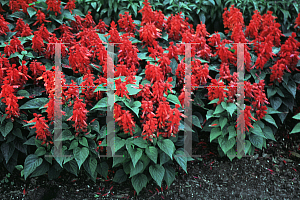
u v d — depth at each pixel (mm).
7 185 3293
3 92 2930
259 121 3461
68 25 4398
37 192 3236
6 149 3184
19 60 3420
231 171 3566
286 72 3820
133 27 3945
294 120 4090
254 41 3820
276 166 3656
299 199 3268
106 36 3830
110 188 3324
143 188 3332
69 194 3242
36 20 4199
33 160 3041
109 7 4707
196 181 3445
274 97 3752
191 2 4930
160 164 3035
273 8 4824
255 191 3355
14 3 4211
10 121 3121
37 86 3453
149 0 4734
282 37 4625
